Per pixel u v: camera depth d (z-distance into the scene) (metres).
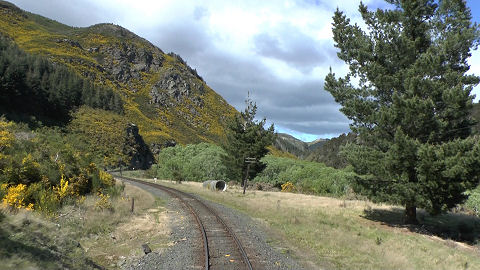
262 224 17.62
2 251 7.02
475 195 29.08
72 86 118.06
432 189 17.31
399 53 20.00
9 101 77.94
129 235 13.85
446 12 19.73
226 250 11.68
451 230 20.86
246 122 48.16
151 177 76.19
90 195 19.73
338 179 46.72
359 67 21.55
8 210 10.93
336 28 22.50
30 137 19.86
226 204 25.91
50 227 10.98
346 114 21.69
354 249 13.80
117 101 148.62
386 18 20.72
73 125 96.38
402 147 17.75
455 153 16.91
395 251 14.11
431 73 18.80
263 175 62.22
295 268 10.45
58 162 18.94
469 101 17.50
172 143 147.38
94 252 11.03
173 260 10.50
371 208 26.58
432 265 12.41
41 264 7.25
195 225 16.17
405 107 18.38
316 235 15.56
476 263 13.58
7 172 14.95
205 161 63.56
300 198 33.84
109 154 89.62
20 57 112.00
